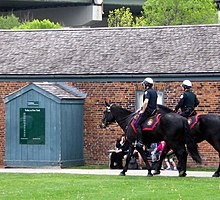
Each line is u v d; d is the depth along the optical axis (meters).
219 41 34.84
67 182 25.14
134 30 36.44
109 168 32.50
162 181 25.25
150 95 26.89
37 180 25.94
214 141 26.94
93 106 34.28
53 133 32.81
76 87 34.44
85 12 90.50
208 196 21.31
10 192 22.59
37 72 34.88
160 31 36.09
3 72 35.19
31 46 36.72
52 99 32.84
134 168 31.73
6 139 33.53
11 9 94.56
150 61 34.16
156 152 31.19
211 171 31.20
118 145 32.50
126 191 22.52
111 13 80.88
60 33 37.19
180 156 26.89
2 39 37.50
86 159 34.28
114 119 28.33
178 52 34.47
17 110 33.38
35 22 72.88
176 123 26.59
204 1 74.00
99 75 34.09
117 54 35.09
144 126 26.97
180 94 33.19
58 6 92.25
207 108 33.00
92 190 22.81
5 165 33.50
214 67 33.06
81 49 35.88
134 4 93.19
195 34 35.53
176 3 73.31
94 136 34.22
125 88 33.94
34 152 33.06
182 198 20.91
